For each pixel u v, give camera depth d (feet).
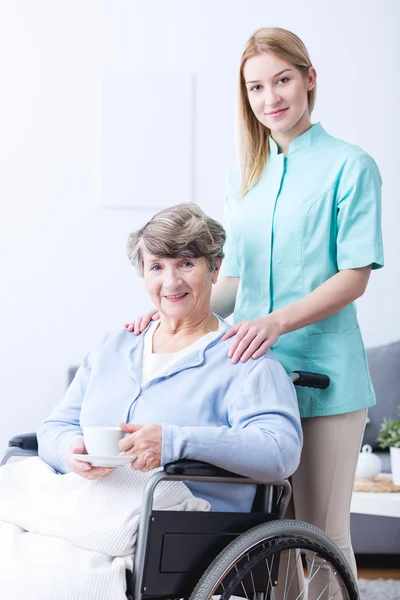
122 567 5.21
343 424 6.63
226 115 14.15
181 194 14.02
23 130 13.83
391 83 14.39
